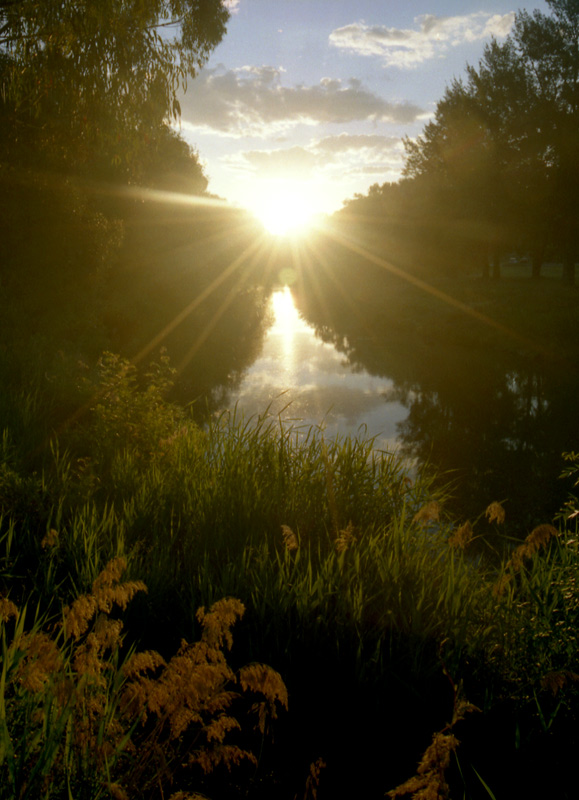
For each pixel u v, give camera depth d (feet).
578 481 13.23
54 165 47.26
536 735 8.78
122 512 15.72
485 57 111.45
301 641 10.54
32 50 29.12
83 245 52.54
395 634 10.74
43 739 6.42
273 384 49.37
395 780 8.09
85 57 29.84
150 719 8.51
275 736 8.80
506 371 57.67
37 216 48.52
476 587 12.85
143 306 81.51
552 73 98.02
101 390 25.90
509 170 104.42
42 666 6.64
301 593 11.13
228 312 98.58
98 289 58.80
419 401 44.75
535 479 27.43
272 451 18.20
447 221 123.44
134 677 7.89
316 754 8.51
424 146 147.64
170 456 19.72
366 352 68.90
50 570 11.83
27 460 19.25
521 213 104.12
